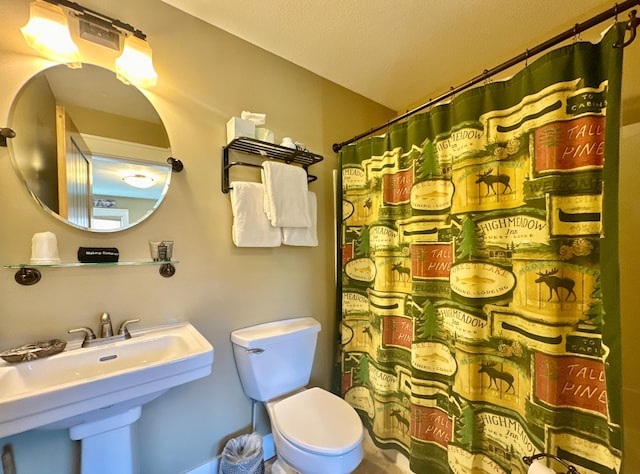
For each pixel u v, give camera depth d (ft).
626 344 3.90
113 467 3.11
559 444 3.00
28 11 3.21
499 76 5.39
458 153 3.78
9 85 3.09
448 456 3.94
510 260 3.42
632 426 3.84
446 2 3.97
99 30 3.58
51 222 3.27
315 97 5.71
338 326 5.87
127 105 3.76
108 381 2.63
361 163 5.49
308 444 3.50
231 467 4.05
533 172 3.16
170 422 4.03
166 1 3.99
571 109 2.90
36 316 3.17
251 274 4.81
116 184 3.66
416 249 4.35
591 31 4.30
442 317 4.14
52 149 3.31
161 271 3.95
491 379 3.61
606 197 2.63
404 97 6.61
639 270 3.80
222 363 4.48
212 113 4.43
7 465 3.00
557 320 3.00
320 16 4.23
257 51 4.93
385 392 4.87
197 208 4.26
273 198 4.62
